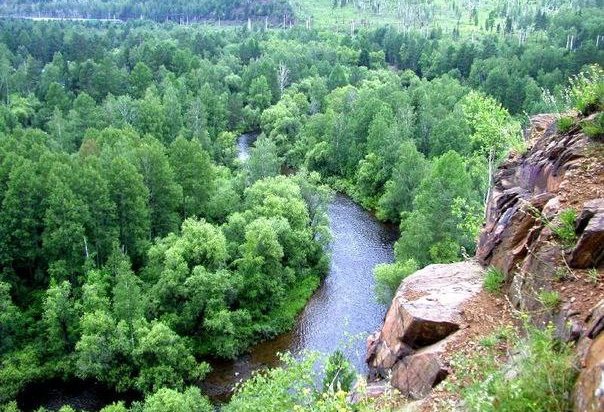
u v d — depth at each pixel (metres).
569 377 12.77
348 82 130.88
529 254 19.14
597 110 23.09
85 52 130.12
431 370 18.41
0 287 50.38
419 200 61.22
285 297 59.59
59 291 49.69
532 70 119.19
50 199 55.62
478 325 19.41
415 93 104.75
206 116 103.69
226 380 48.72
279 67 135.25
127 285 49.38
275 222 61.22
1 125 85.12
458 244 53.00
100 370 46.56
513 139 29.09
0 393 45.62
